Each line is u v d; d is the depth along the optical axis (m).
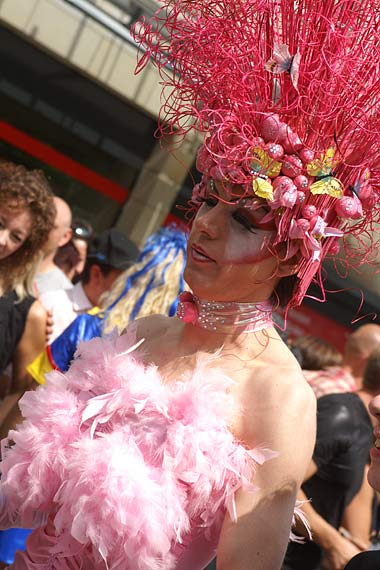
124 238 3.22
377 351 3.34
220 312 1.62
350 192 1.59
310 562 3.03
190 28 1.62
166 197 7.67
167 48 1.64
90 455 1.52
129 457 1.52
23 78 6.73
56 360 2.53
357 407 3.12
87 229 4.16
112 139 7.33
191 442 1.49
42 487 1.60
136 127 7.32
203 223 1.56
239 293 1.59
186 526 1.49
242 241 1.55
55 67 6.80
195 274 1.59
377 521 3.96
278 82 1.54
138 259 2.87
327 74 1.53
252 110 1.54
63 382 1.70
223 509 1.50
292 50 1.55
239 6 1.57
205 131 1.63
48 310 2.68
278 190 1.50
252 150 1.51
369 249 1.68
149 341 1.76
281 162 1.52
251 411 1.52
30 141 7.04
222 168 1.53
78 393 1.70
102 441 1.54
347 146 1.56
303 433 1.50
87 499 1.49
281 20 1.55
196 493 1.49
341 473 3.04
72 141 7.23
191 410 1.53
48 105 7.00
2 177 2.63
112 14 6.58
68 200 7.41
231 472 1.48
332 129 1.54
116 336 1.81
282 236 1.54
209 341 1.64
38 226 2.64
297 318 7.62
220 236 1.55
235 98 1.55
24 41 6.55
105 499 1.47
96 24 6.55
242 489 1.47
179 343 1.70
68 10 6.51
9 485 1.63
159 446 1.53
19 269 2.65
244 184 1.53
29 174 2.69
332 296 7.74
